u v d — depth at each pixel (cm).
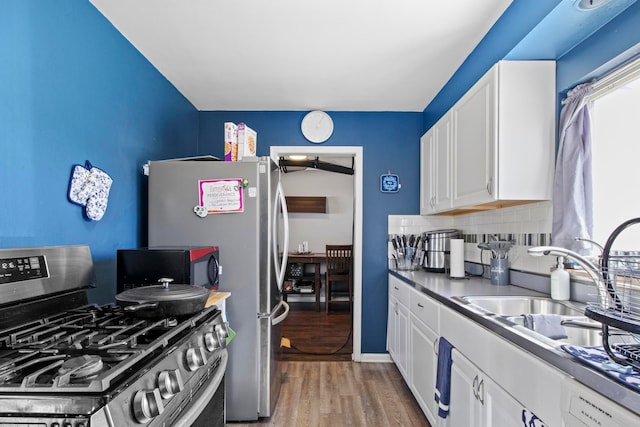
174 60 234
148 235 219
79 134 166
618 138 158
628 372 80
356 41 211
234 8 179
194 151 321
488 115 185
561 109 176
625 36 142
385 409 238
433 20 189
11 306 115
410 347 246
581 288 166
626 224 90
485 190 189
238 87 279
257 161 219
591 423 81
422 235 317
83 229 168
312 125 330
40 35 141
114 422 70
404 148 334
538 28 154
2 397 68
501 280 221
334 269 544
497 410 126
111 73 192
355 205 334
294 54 227
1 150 124
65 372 73
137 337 104
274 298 231
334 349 368
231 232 214
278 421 222
